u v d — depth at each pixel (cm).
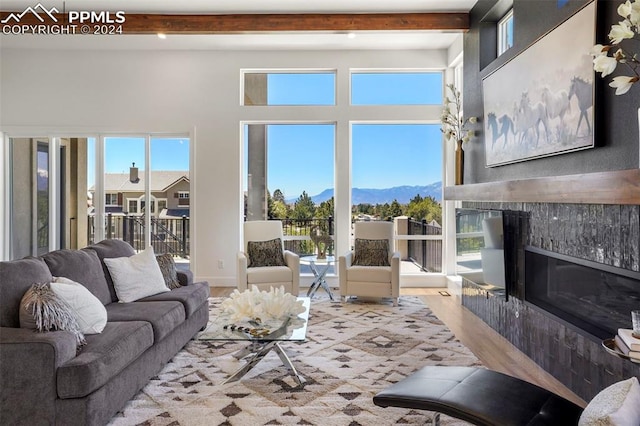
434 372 224
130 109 623
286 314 306
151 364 292
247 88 636
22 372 213
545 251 327
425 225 643
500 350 367
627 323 240
